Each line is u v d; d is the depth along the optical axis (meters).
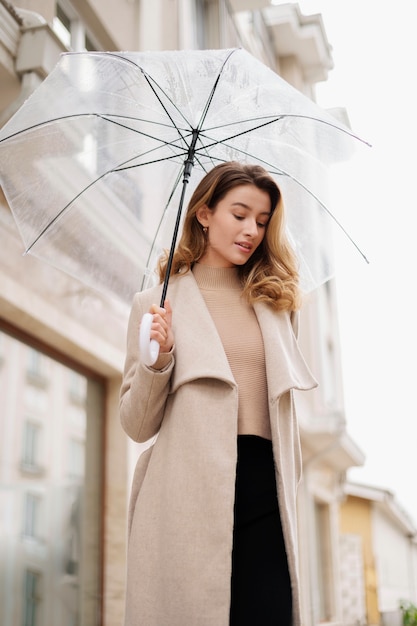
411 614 17.05
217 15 9.97
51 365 5.17
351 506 18.09
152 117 2.45
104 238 2.63
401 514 19.38
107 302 5.75
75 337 5.20
